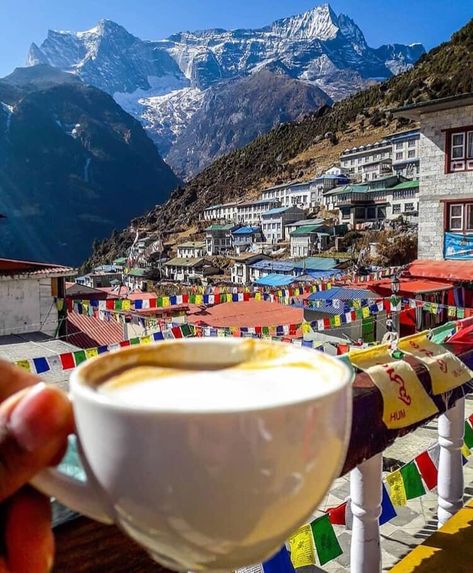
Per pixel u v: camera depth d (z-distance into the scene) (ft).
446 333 8.73
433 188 78.59
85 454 2.24
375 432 5.89
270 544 2.35
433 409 6.70
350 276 84.58
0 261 64.28
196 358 3.20
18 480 2.30
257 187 552.41
